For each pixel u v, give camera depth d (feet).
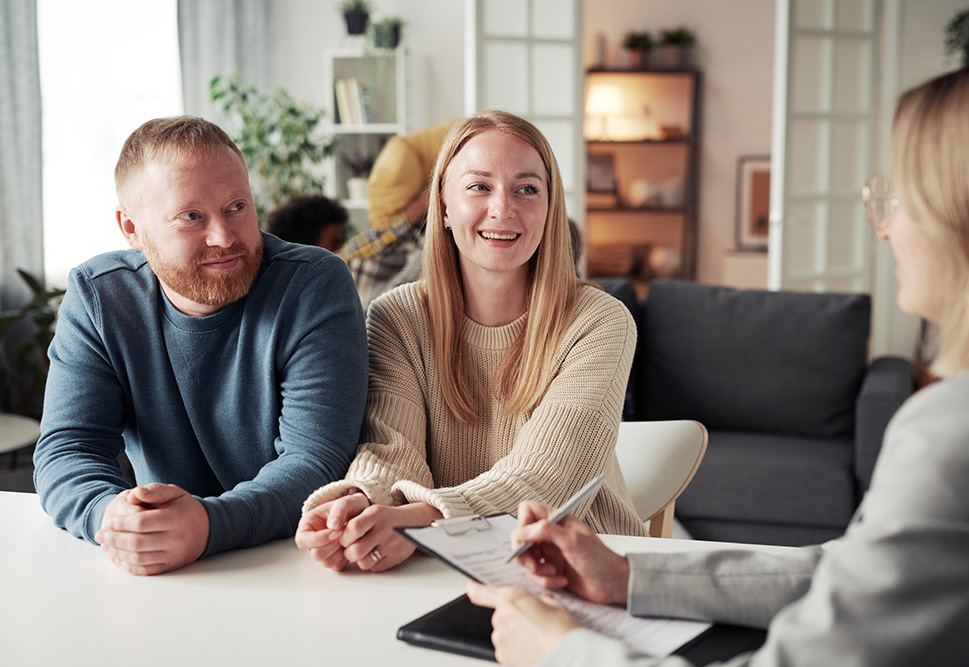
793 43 13.87
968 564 1.88
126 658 2.73
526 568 3.07
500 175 4.40
